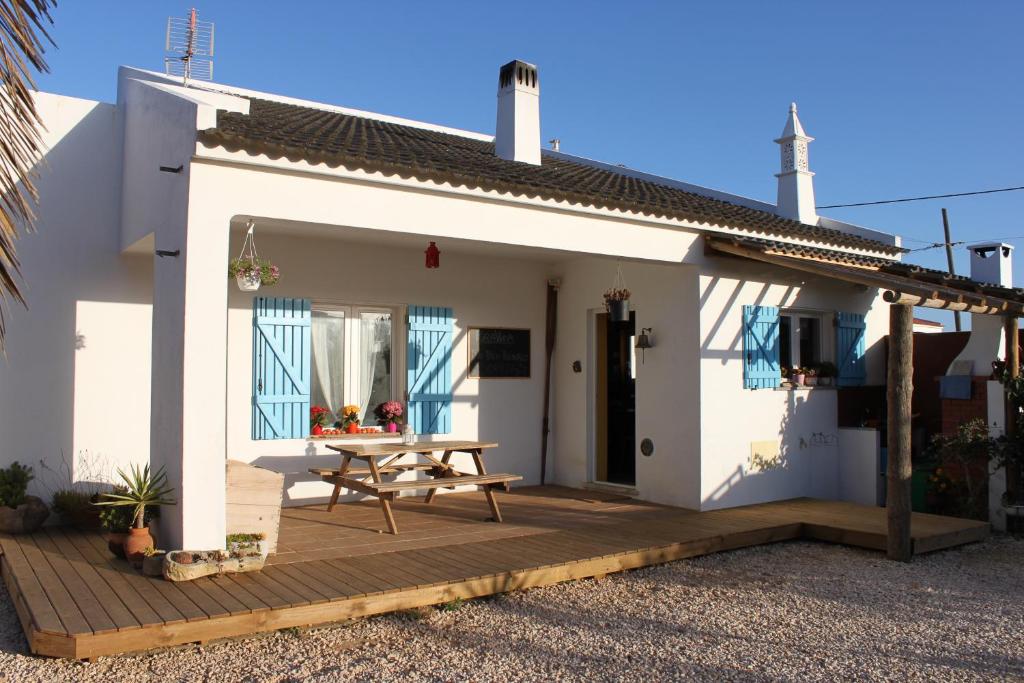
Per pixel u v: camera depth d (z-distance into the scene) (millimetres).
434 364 9508
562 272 10648
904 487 7461
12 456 7465
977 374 9609
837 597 6289
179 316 5828
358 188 6477
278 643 4949
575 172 11211
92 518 7312
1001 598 6352
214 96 6875
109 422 7930
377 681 4445
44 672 4406
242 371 8281
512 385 10281
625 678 4586
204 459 5730
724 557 7465
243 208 5945
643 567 6992
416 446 7789
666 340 9125
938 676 4707
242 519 6176
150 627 4621
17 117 4164
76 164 7867
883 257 11023
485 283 10062
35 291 7613
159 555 5629
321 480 8742
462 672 4609
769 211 12547
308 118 9773
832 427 10273
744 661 4895
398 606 5461
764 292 9492
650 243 8336
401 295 9336
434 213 6891
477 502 9047
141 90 7375
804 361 10352
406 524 7664
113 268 8016
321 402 8984
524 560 6352
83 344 7832
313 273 8711
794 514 8594
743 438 9180
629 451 10531
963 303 7688
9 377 7473
